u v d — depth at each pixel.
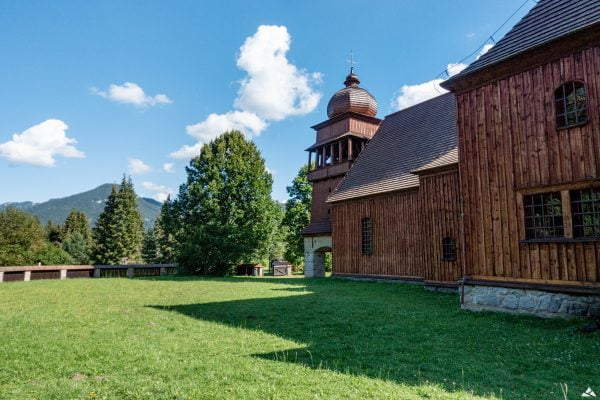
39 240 48.72
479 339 8.41
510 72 11.77
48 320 10.15
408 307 12.57
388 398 4.95
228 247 34.00
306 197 45.81
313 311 11.70
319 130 33.97
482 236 12.20
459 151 13.16
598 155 9.70
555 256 10.41
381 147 26.17
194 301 14.14
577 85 10.39
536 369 6.51
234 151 39.91
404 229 21.11
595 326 8.83
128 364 6.36
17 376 5.88
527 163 11.17
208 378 5.68
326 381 5.57
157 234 78.44
